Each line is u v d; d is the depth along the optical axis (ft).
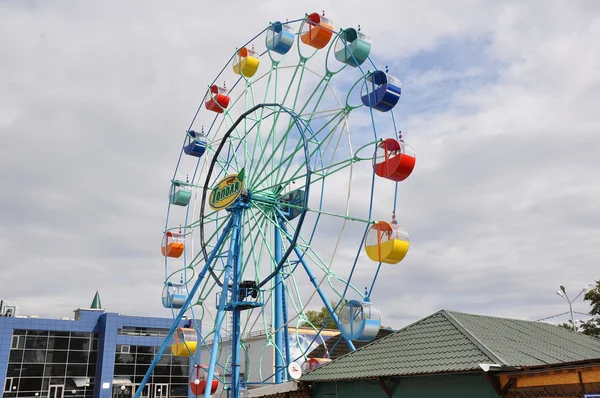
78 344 213.25
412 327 60.18
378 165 72.33
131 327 221.05
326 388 61.05
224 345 153.07
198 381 90.99
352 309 69.92
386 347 58.59
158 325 226.17
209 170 102.22
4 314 217.77
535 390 41.98
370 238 71.82
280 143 91.30
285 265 91.45
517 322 65.41
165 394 219.20
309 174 81.76
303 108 87.66
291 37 94.94
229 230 92.58
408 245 69.00
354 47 81.56
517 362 46.47
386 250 68.49
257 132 95.09
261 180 92.48
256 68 101.19
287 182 87.40
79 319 216.95
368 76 77.15
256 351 158.71
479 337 51.70
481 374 45.32
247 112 95.81
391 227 68.90
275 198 92.79
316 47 88.99
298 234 82.17
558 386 40.47
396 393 51.98
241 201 90.68
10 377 196.85
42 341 206.59
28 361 201.77
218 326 83.51
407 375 49.60
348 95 79.30
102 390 207.10
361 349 61.87
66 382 207.00
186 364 226.58
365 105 77.41
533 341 56.90
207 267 92.22
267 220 92.38
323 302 84.64
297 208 86.02
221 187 96.12
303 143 83.05
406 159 69.05
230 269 86.79
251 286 87.71
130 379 215.10
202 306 96.17
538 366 40.73
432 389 48.98
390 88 74.23
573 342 64.03
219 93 110.32
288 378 84.48
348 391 57.88
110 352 213.05
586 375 38.06
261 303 86.43
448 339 53.06
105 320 216.74
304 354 82.33
